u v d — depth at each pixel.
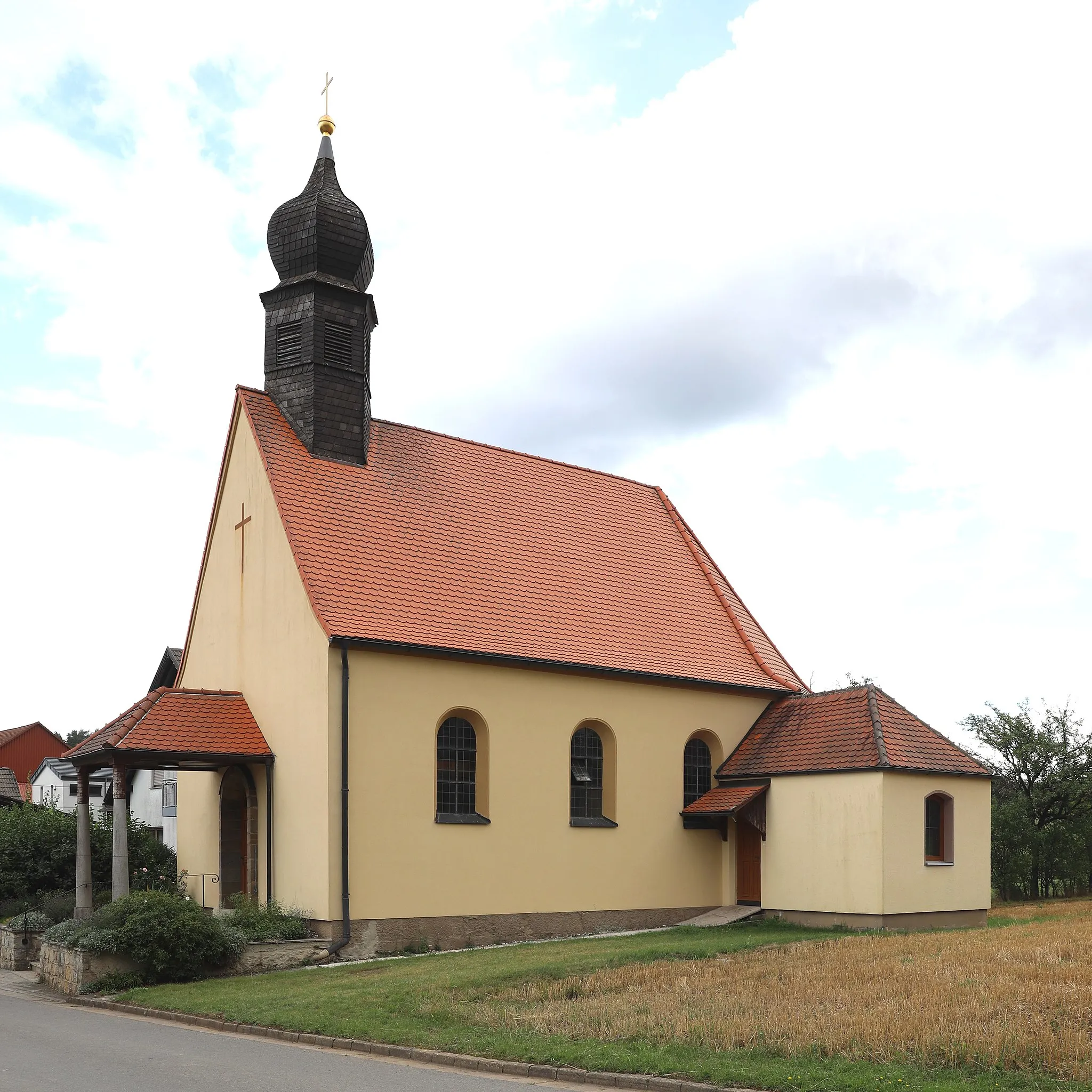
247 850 24.25
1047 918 28.38
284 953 21.14
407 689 23.72
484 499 29.34
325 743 22.52
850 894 25.75
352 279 28.06
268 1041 14.59
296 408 26.95
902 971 16.36
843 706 28.45
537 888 25.17
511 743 25.22
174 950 19.80
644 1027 13.33
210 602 27.16
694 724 28.81
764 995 14.95
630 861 27.02
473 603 26.00
